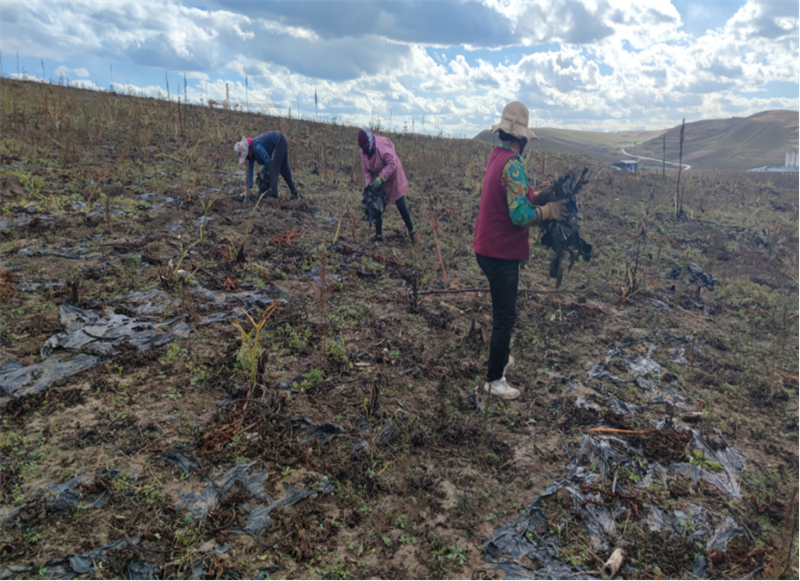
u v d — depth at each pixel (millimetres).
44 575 1944
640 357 4492
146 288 4578
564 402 3666
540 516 2580
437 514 2586
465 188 11562
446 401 3559
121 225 6113
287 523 2363
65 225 5785
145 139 10133
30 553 2033
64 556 2031
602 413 3549
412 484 2744
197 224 6527
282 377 3551
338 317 4656
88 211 6336
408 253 6879
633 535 2518
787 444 3426
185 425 2920
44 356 3346
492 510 2643
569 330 4969
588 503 2678
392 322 4738
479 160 14820
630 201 11945
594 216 10219
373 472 2781
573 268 6926
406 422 3258
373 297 5258
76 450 2619
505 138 3391
